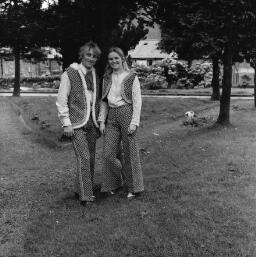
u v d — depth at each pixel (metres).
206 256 3.75
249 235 4.12
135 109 5.23
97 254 3.85
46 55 28.09
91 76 5.22
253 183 5.88
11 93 33.38
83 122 5.12
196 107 18.44
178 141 9.61
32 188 6.08
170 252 3.83
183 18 9.91
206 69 36.69
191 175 6.38
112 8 9.34
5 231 4.48
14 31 9.01
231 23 10.17
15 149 9.35
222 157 7.64
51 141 10.16
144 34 10.77
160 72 37.31
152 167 7.00
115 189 5.57
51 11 9.05
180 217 4.61
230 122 12.73
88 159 5.13
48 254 3.92
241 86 38.34
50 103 18.83
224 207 4.86
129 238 4.13
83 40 9.34
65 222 4.61
